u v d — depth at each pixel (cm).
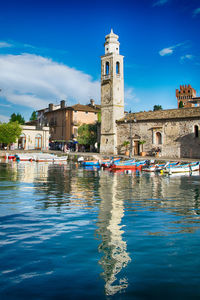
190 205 1420
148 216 1174
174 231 959
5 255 726
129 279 600
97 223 1052
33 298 523
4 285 571
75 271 638
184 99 13400
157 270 643
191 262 691
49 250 764
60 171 3547
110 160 4353
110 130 5519
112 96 5503
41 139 7169
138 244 820
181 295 535
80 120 7175
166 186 2195
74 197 1639
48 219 1107
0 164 4578
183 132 4494
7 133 6369
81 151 6775
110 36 5638
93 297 527
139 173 3447
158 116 4856
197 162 3762
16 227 988
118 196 1692
